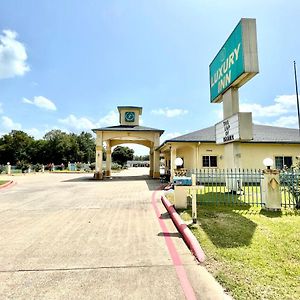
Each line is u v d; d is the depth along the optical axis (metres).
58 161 66.56
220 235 5.09
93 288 3.18
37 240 5.14
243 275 3.40
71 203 9.88
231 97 10.76
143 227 6.14
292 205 8.09
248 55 9.03
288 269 3.55
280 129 21.06
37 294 3.05
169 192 11.82
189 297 2.94
